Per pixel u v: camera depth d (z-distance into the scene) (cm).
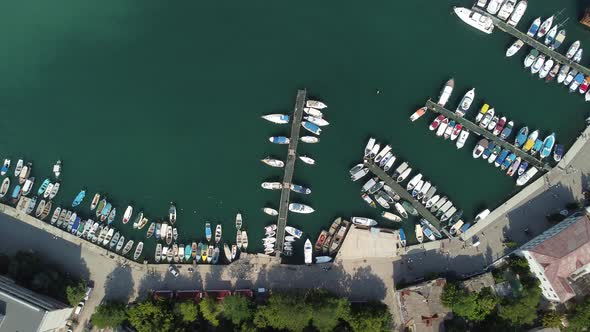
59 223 11256
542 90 11456
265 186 11300
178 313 10412
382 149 11338
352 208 11262
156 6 12094
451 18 11806
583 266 9975
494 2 11481
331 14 11981
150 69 11925
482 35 11675
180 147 11631
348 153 11400
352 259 11056
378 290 10969
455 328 10206
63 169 11550
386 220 11200
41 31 12112
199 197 11406
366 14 11969
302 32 11925
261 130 11538
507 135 11244
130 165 11588
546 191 11112
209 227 11219
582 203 10925
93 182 11512
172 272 11000
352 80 11669
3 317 9612
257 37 11944
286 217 11206
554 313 10162
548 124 11356
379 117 11506
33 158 11600
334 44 11850
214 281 11012
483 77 11538
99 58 11981
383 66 11725
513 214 11100
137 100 11838
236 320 10269
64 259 11125
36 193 11412
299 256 11156
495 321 10475
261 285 11000
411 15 11925
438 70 11644
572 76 11338
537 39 11512
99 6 12119
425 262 11025
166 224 11244
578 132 11306
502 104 11400
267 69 11794
